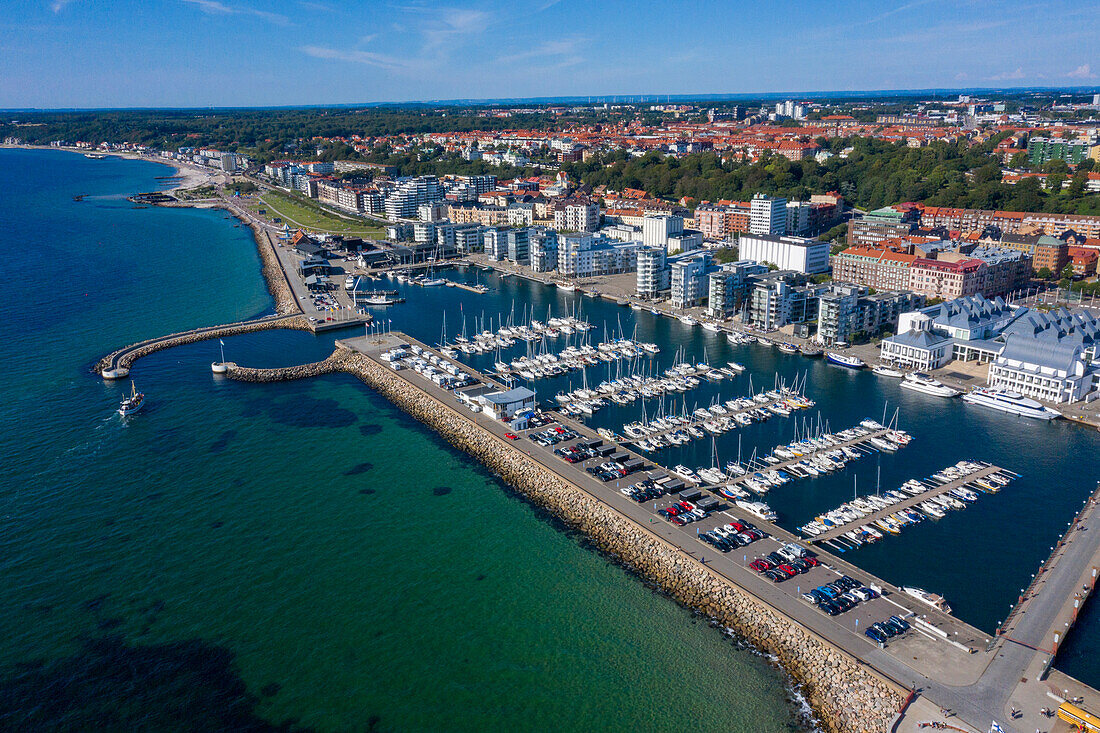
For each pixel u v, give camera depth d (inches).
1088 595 6181.1
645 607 6299.2
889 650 5521.7
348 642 5925.2
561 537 7401.6
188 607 6333.7
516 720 5157.5
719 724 5083.7
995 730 4744.1
